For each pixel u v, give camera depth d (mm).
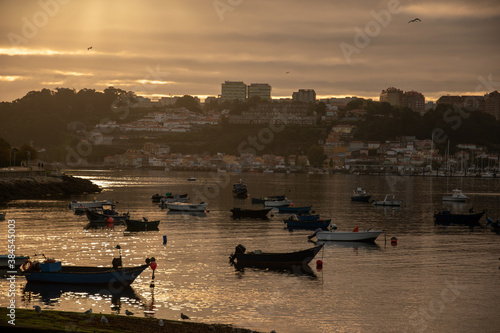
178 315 42625
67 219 97625
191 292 48812
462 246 73625
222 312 43656
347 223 102000
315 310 44625
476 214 101562
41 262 53875
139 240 75500
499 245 74688
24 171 161625
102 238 76625
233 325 40656
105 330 34875
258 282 52562
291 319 42406
